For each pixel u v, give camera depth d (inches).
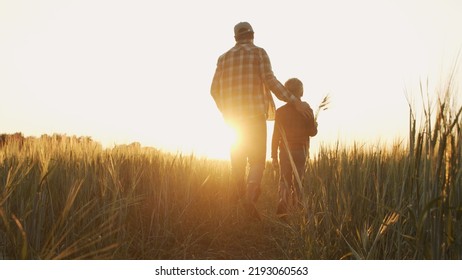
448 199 64.3
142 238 101.8
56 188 100.7
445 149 66.8
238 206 152.3
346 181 101.2
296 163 167.0
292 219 111.0
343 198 97.8
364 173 98.3
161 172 137.6
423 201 68.5
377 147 107.6
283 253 107.7
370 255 79.1
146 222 119.8
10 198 85.9
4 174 95.1
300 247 96.4
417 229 66.8
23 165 99.2
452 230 64.4
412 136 73.2
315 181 124.0
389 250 81.9
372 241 85.4
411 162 73.1
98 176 111.0
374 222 86.6
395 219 78.0
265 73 162.6
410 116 73.1
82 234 89.2
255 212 145.9
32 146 120.3
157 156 163.8
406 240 77.4
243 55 164.6
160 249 101.0
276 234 127.6
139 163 147.9
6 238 82.2
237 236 127.0
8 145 119.9
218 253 105.9
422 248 67.2
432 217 65.8
